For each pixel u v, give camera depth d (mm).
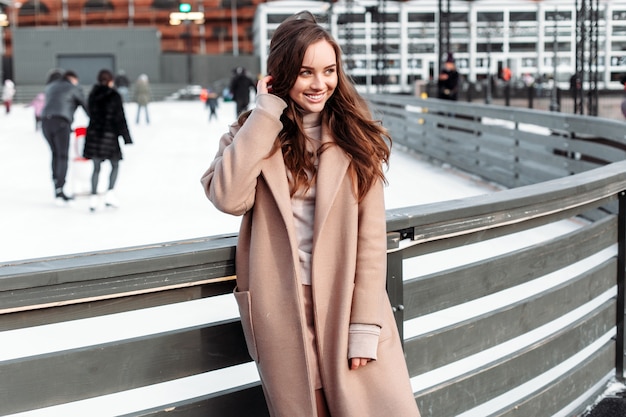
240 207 2104
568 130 9391
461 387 2857
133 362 2092
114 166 9883
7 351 4605
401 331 2553
